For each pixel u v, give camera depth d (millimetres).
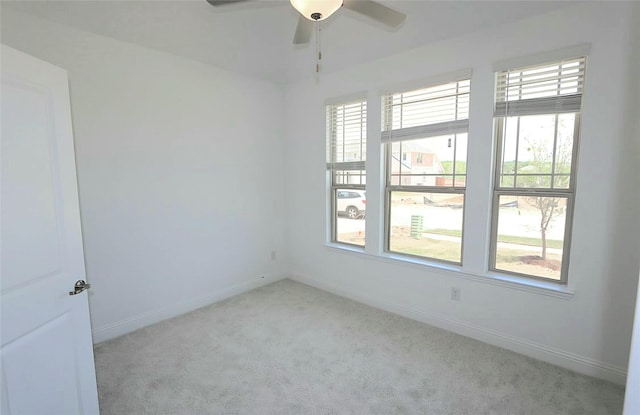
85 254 2596
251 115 3738
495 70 2434
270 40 2744
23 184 1356
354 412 1898
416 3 2125
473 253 2672
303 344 2635
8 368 1290
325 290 3846
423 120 2912
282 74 3604
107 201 2695
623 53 1970
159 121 2973
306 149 3891
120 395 2027
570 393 2039
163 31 2559
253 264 3898
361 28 2516
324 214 3781
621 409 1895
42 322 1441
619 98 2002
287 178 4160
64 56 2414
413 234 3150
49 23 2336
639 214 1990
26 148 1372
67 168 1585
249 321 3049
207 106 3320
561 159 2324
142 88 2844
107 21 2381
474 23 2393
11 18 2186
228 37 2686
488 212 2586
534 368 2297
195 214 3301
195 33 2605
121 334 2812
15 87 1321
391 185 3246
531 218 2479
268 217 4027
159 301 3068
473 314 2711
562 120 2303
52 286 1493
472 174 2631
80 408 1657
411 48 2865
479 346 2598
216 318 3117
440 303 2898
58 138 1535
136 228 2883
